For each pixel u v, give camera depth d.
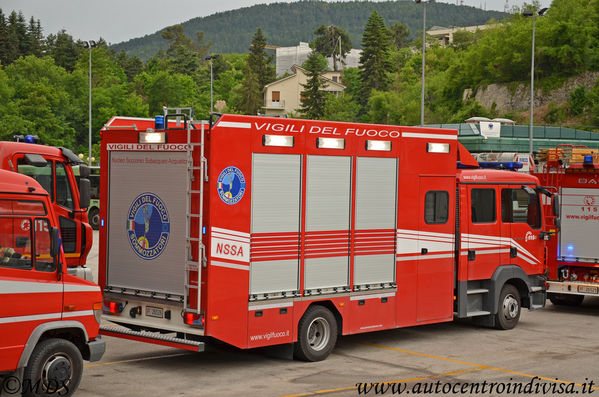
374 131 11.81
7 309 8.15
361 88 129.62
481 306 14.05
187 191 10.05
